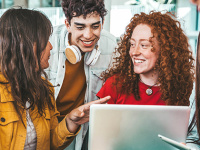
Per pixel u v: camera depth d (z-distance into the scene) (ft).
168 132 3.09
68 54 5.06
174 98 4.54
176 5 6.72
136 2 6.66
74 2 4.79
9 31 3.59
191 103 4.85
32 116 3.93
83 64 5.41
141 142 3.05
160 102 4.52
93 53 5.20
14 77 3.62
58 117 5.46
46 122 4.09
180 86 4.53
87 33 4.92
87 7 4.79
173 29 4.48
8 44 3.59
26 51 3.61
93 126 2.94
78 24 4.90
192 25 7.26
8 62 3.60
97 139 2.97
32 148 3.93
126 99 4.62
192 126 4.68
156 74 4.48
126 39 4.70
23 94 3.76
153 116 3.02
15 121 3.70
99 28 5.03
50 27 3.91
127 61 4.70
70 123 3.97
